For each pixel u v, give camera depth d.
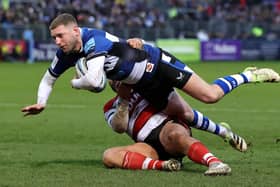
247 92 66.44
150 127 23.92
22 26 120.31
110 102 25.06
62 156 27.78
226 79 24.58
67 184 21.03
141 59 23.41
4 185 20.95
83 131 37.28
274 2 156.25
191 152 22.69
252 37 134.00
